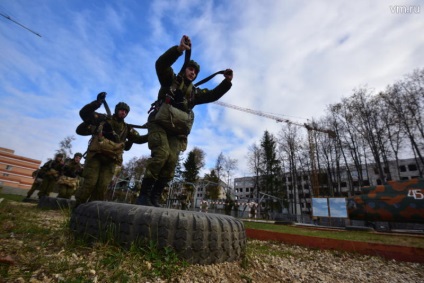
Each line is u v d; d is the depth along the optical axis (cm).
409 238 605
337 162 3872
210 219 218
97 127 380
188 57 283
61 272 141
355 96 3484
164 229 191
